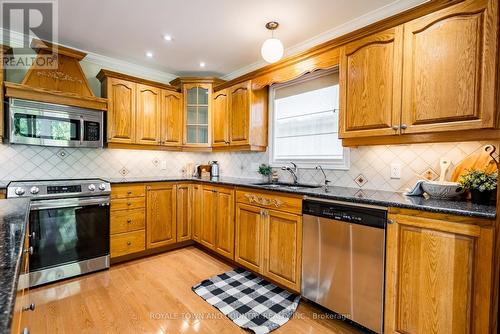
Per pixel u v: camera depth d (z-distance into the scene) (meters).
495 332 1.19
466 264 1.27
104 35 2.60
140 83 3.17
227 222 2.75
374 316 1.60
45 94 2.47
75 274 2.43
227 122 3.27
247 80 3.00
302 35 2.58
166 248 3.21
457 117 1.49
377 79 1.84
